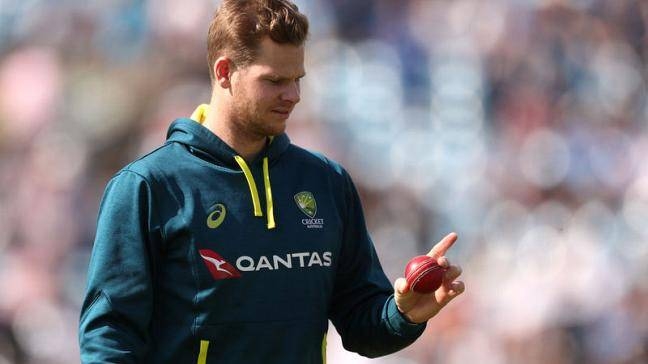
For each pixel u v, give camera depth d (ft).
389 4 151.33
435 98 142.61
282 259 40.52
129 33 150.20
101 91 143.33
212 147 40.81
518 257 119.85
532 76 144.46
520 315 112.57
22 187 136.15
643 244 121.39
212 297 39.50
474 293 116.26
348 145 135.13
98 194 135.74
